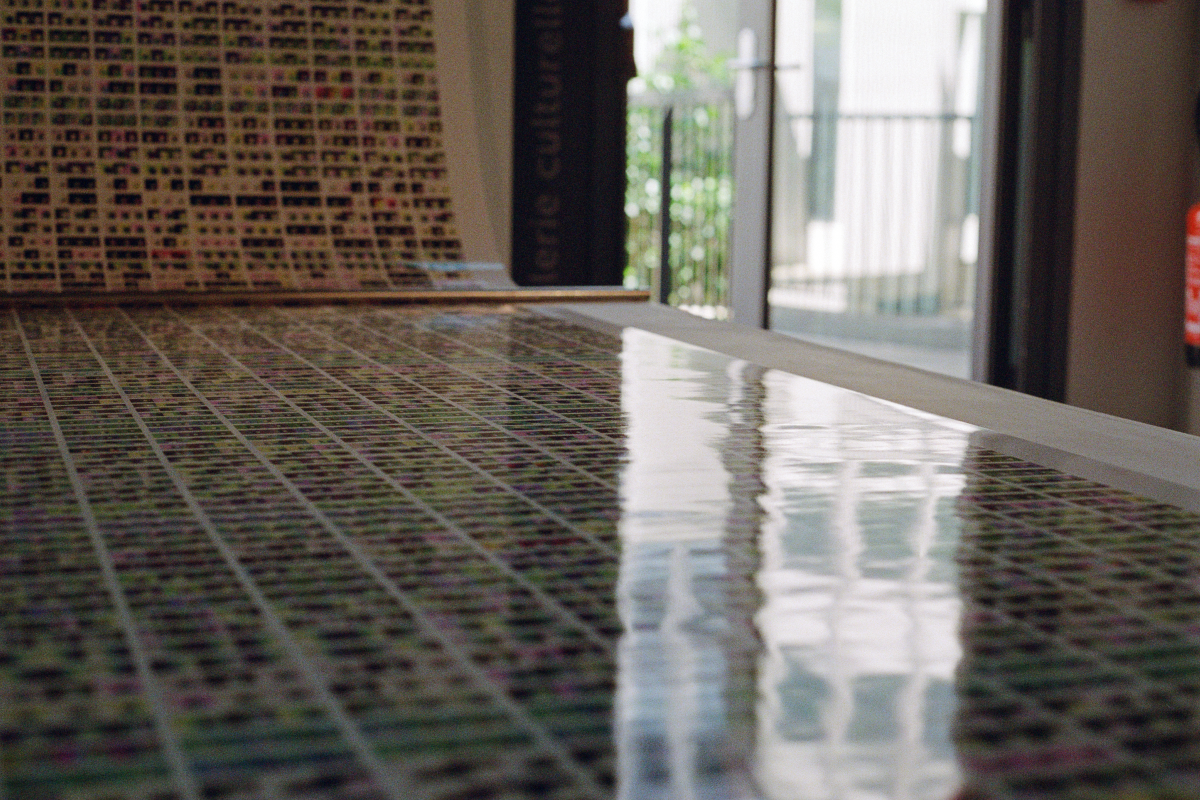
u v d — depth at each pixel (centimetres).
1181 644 60
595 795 44
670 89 571
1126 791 45
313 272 238
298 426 112
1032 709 52
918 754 48
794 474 96
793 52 569
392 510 84
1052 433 113
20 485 90
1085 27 393
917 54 589
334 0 255
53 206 233
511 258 314
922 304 594
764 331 184
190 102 245
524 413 120
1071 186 396
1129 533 81
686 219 552
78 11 242
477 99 301
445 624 62
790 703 53
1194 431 413
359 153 252
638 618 63
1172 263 414
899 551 76
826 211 584
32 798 43
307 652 58
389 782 45
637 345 169
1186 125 410
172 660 57
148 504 85
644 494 89
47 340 168
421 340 172
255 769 46
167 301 212
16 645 58
